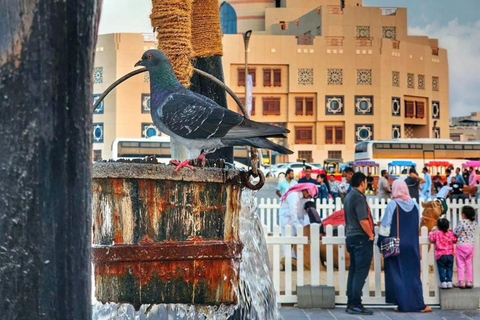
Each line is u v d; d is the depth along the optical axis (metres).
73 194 2.20
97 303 4.01
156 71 4.21
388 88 85.31
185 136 4.01
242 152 37.62
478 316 10.89
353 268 11.14
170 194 3.97
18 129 2.14
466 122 115.75
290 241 11.69
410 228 11.16
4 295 2.12
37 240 2.14
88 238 2.25
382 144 63.50
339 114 84.19
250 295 4.64
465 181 43.22
